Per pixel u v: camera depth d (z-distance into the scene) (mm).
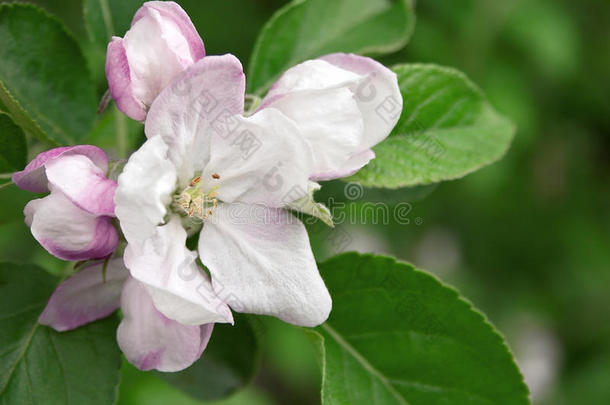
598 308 647
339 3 317
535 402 633
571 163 659
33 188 262
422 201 592
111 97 271
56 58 301
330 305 264
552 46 575
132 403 401
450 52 570
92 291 273
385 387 291
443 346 289
